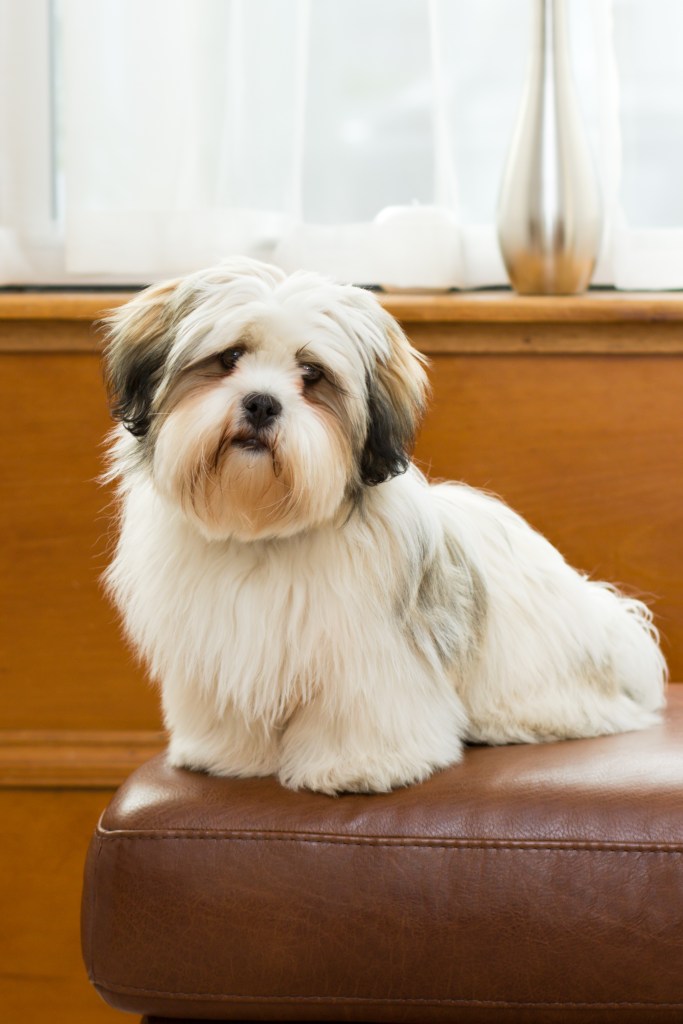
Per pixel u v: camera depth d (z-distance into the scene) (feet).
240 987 3.62
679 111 6.40
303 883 3.61
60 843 6.39
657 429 6.06
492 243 6.75
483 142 6.73
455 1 6.61
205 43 6.31
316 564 4.02
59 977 6.44
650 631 6.18
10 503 6.22
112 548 6.21
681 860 3.57
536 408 6.07
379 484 4.18
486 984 3.56
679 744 4.30
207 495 3.92
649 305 5.82
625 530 6.15
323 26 6.57
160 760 4.41
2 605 6.30
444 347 6.00
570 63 5.98
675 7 6.33
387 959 3.57
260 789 3.98
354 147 6.64
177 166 6.35
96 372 6.09
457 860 3.60
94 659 6.30
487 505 4.91
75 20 6.22
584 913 3.54
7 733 6.36
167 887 3.65
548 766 4.04
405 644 4.05
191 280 4.10
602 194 6.36
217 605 4.06
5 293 6.79
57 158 6.89
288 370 3.93
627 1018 3.58
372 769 3.92
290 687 4.05
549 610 4.63
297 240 6.47
